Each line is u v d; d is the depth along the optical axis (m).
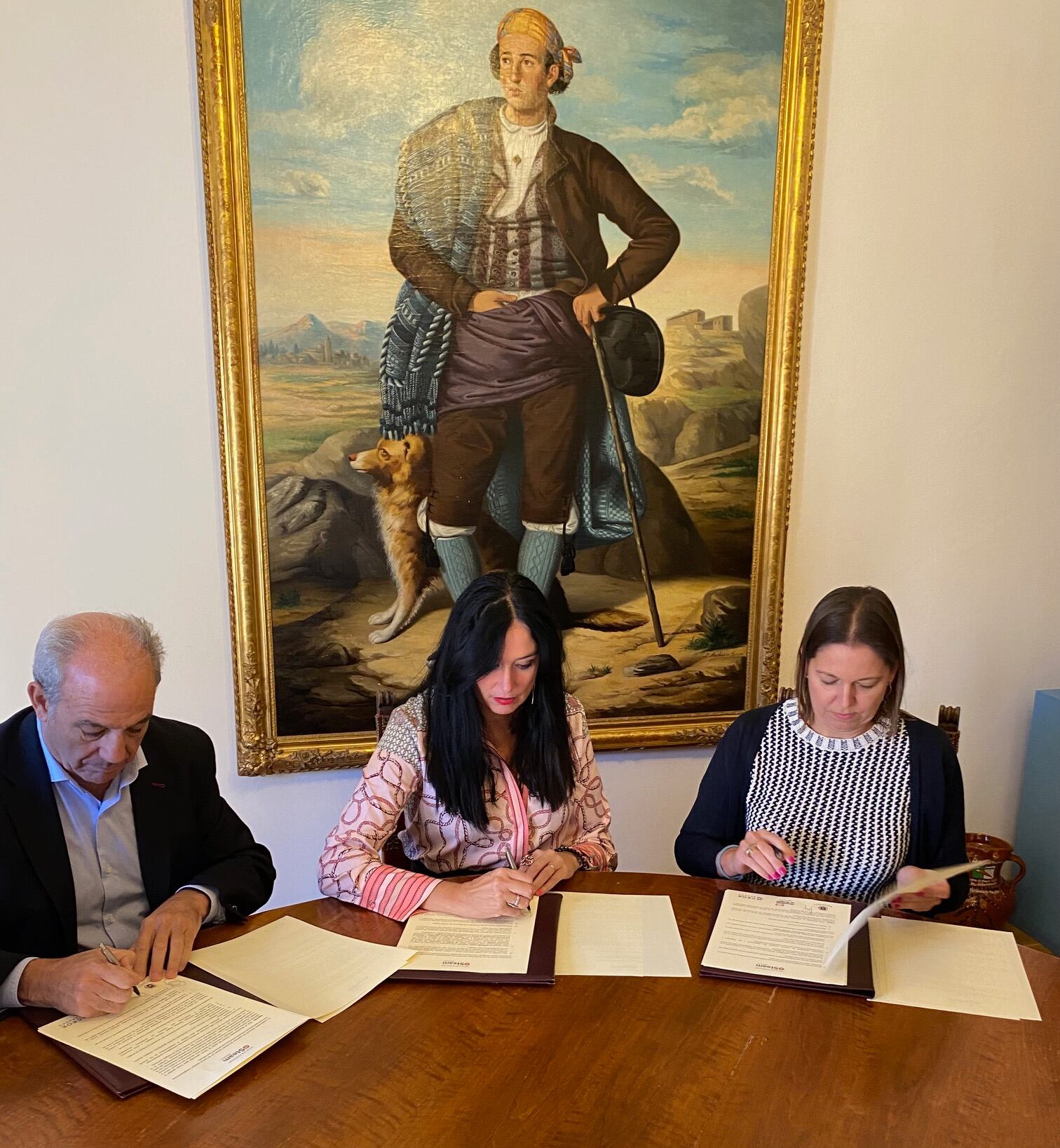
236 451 2.12
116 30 1.97
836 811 1.68
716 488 2.38
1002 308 2.48
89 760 1.31
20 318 2.03
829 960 1.30
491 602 1.59
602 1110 1.03
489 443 2.26
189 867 1.58
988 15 2.32
